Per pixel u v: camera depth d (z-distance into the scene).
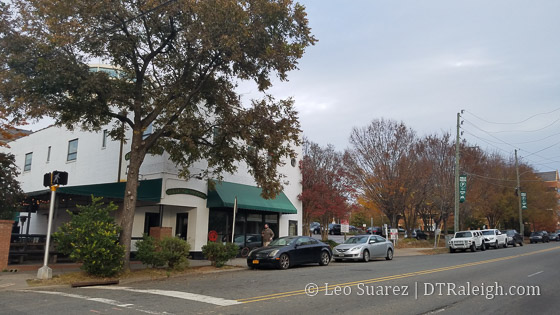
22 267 14.62
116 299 9.15
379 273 14.55
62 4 12.59
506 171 52.38
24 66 12.84
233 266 17.34
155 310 7.86
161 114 17.27
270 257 16.31
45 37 12.99
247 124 15.38
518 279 13.24
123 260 13.82
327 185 29.11
